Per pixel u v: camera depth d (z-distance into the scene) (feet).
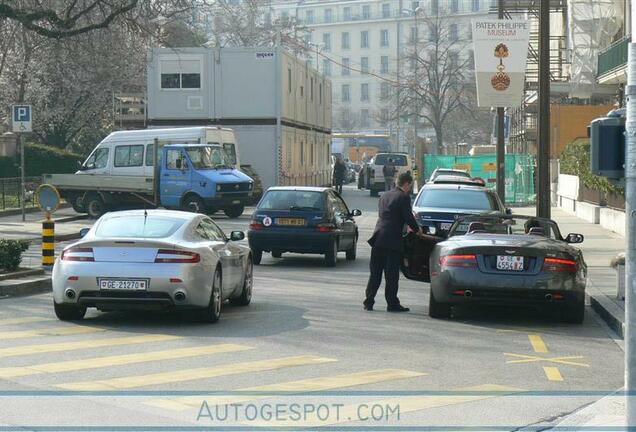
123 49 156.04
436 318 66.08
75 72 239.50
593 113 229.25
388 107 586.86
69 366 46.93
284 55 226.99
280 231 99.35
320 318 64.90
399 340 56.34
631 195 34.73
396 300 69.00
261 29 381.60
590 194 165.27
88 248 60.23
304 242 99.09
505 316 68.18
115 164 173.47
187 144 166.91
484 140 483.92
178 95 225.97
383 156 262.06
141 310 65.67
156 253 59.62
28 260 97.30
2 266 81.05
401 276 94.02
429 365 48.73
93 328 59.52
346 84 634.43
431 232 96.37
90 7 128.67
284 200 100.48
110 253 59.93
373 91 626.64
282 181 225.35
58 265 61.11
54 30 133.49
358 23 629.10
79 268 59.88
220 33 367.04
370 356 50.85
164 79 226.58
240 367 47.16
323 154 293.64
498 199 102.06
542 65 98.27
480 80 134.10
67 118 256.11
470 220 69.31
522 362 50.34
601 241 124.47
